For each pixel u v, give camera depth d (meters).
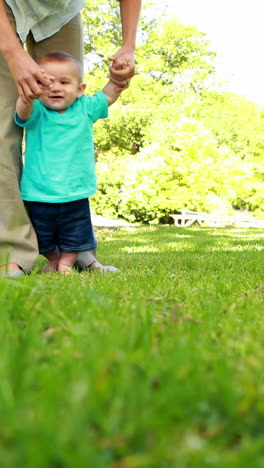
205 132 20.22
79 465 0.50
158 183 19.22
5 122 2.93
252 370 0.86
